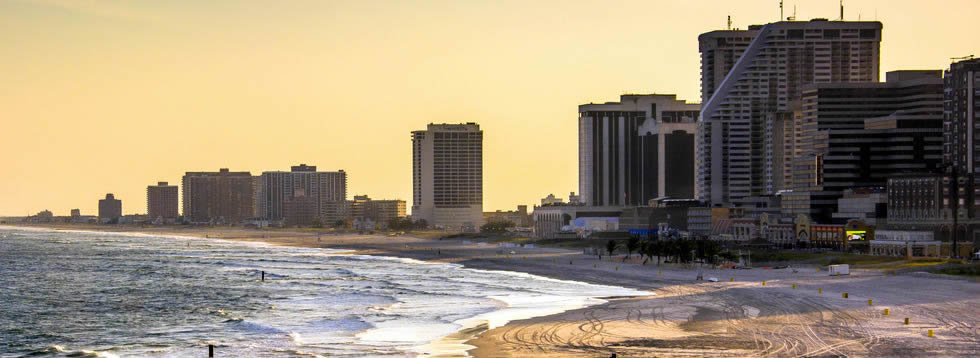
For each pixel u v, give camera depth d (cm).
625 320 15925
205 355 14025
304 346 14312
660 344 13338
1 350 15462
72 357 14612
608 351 12938
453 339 14488
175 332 16938
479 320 16588
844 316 15725
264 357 13475
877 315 15775
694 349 12875
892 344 12938
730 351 12669
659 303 18412
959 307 16625
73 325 18538
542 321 16125
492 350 13350
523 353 13038
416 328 15825
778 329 14488
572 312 17288
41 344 16075
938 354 12181
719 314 16412
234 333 16250
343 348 13975
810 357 12156
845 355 12219
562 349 13225
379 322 16738
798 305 17375
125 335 16875
